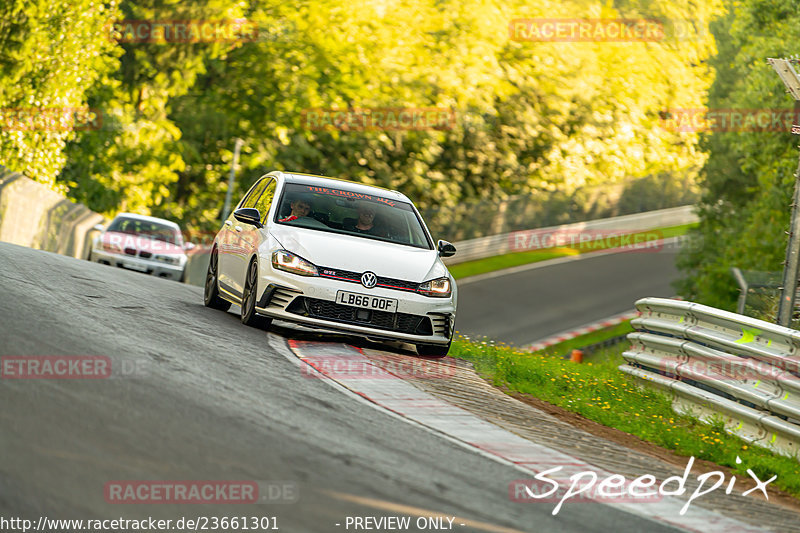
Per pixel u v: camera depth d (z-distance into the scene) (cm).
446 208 17338
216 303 4109
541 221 19238
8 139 10356
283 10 16012
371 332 3369
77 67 10688
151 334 2822
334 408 2336
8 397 1798
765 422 3070
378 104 16225
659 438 2978
